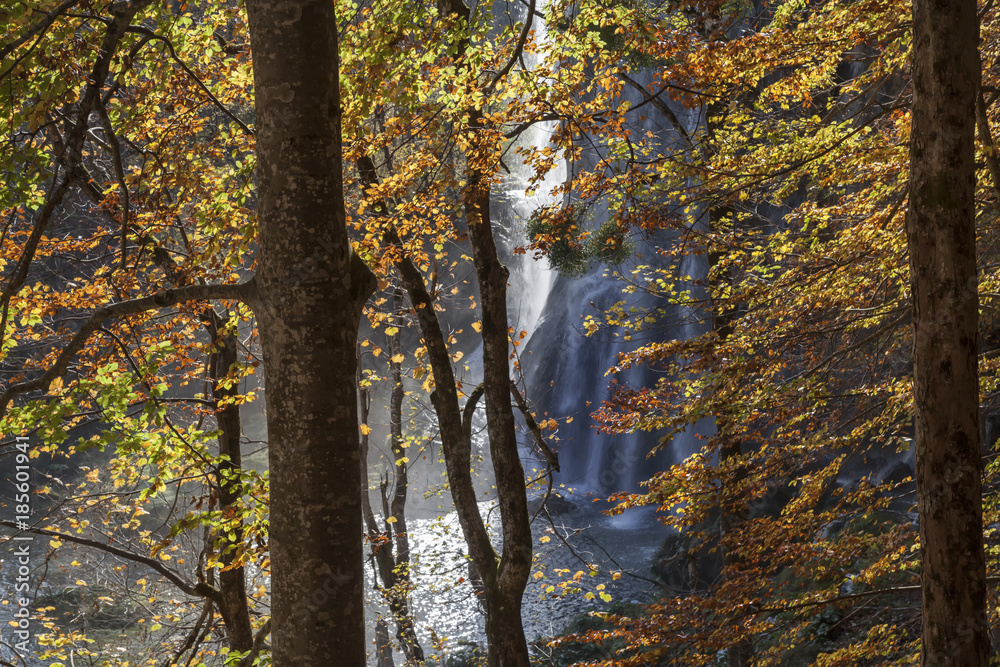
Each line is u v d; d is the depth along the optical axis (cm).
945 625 388
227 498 635
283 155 304
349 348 316
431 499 2198
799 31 628
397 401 1323
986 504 686
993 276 662
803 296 686
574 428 2552
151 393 455
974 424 385
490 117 570
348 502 313
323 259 308
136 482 764
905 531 691
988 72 693
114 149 406
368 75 528
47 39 397
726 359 693
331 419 309
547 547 1872
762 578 694
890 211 641
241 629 745
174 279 575
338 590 309
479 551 807
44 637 1012
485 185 612
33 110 405
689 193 729
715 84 639
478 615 1578
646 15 709
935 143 381
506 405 774
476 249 764
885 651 691
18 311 599
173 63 538
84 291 611
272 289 308
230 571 739
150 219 602
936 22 377
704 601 662
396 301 1161
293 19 298
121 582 1177
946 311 383
